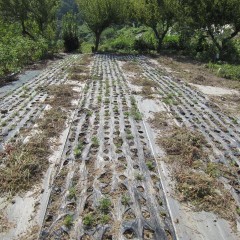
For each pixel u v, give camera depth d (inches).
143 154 191.2
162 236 128.6
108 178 165.9
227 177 171.6
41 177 163.0
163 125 240.1
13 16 735.1
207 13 644.7
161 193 155.0
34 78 390.6
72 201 145.9
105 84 363.6
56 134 214.1
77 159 182.2
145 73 452.4
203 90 371.6
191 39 799.1
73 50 868.6
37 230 128.6
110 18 831.7
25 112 256.5
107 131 223.1
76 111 260.7
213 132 233.8
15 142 200.8
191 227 134.3
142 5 801.6
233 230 133.8
